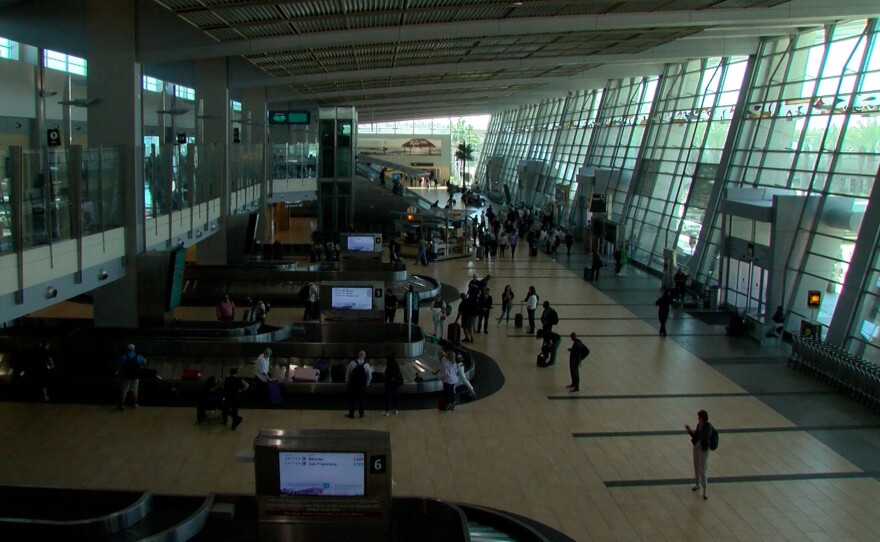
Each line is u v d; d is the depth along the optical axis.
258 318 20.09
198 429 12.88
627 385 15.94
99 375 15.23
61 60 22.70
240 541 8.27
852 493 11.00
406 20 17.94
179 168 19.62
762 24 21.84
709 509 10.38
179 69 28.25
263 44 18.41
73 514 8.48
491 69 28.30
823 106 21.70
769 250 20.08
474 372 16.33
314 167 42.44
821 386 16.09
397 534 8.52
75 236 13.36
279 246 32.19
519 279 28.70
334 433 8.25
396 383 13.76
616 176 37.47
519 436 12.92
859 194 19.02
